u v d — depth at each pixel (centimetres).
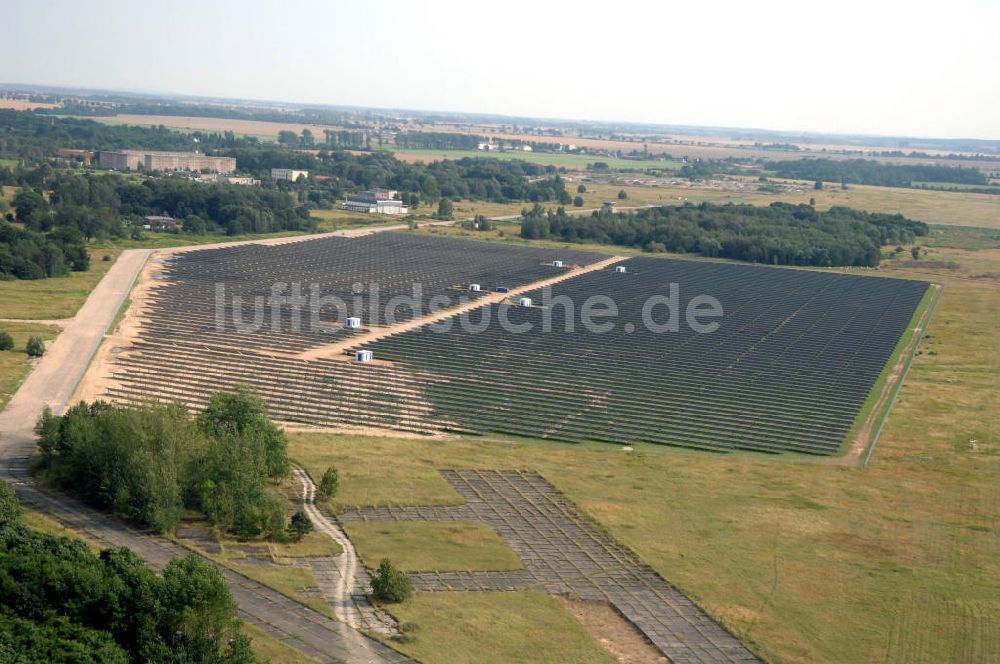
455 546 13638
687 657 10969
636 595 12412
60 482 14888
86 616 10350
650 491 16000
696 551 13750
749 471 17112
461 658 10644
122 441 14350
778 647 11225
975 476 17112
